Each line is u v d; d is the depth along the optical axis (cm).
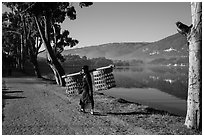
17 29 4747
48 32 2484
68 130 845
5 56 5578
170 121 950
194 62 829
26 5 2302
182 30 838
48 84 2500
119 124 912
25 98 1535
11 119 1001
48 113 1110
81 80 1240
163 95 3086
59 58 4425
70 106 1260
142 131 821
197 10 805
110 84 1153
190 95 848
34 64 3794
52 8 2341
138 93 3212
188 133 798
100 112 1111
